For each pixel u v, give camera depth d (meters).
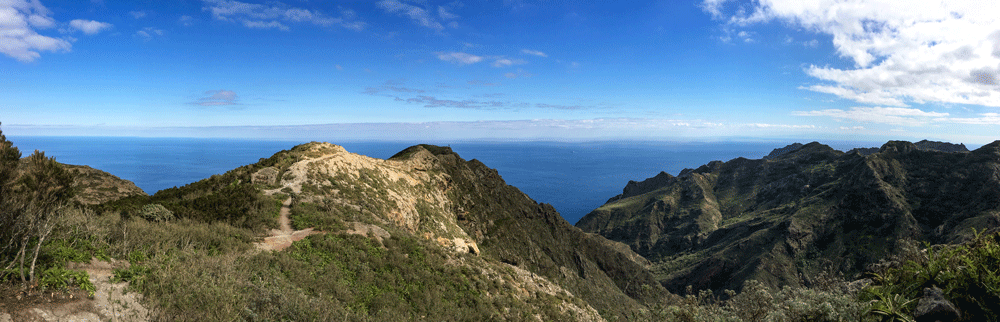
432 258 28.03
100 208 22.02
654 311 10.49
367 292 19.72
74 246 11.81
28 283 9.27
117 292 10.51
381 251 25.83
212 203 27.97
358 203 44.44
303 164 49.16
